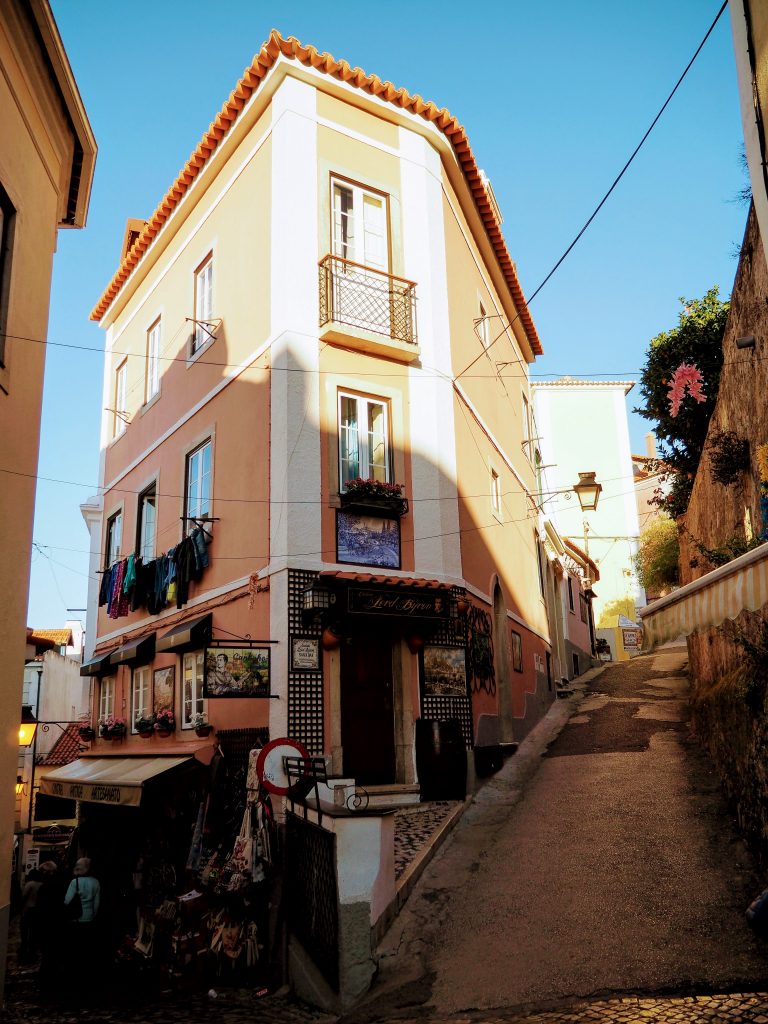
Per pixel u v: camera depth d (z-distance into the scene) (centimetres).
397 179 1290
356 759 1070
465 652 1193
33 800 2105
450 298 1351
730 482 968
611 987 573
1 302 713
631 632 3203
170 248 1539
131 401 1672
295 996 774
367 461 1159
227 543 1189
